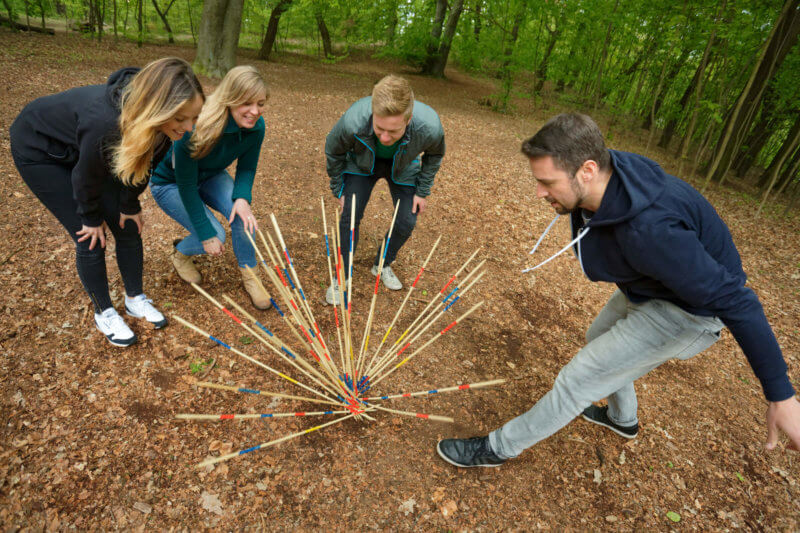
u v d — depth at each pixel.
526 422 1.88
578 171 1.38
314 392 2.10
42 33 10.74
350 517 1.77
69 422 1.88
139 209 2.13
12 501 1.59
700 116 10.16
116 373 2.14
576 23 9.39
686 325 1.54
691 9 7.73
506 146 7.72
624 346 1.66
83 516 1.60
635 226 1.33
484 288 3.45
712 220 1.42
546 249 4.27
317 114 7.16
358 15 12.97
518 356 2.84
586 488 2.10
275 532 1.68
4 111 4.93
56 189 1.89
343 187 2.70
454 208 4.71
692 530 2.00
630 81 11.28
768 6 6.80
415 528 1.79
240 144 2.32
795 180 9.57
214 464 1.85
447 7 15.07
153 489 1.73
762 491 2.28
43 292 2.50
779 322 4.01
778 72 8.20
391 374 2.47
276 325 2.63
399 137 2.16
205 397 2.12
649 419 2.58
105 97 1.64
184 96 1.55
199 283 2.81
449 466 2.06
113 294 2.59
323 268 3.24
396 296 3.12
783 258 5.59
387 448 2.08
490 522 1.87
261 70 10.66
